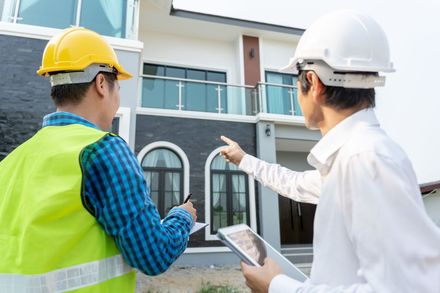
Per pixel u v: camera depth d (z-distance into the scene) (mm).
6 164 1089
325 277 756
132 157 1045
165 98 8422
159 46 10422
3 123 5426
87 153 940
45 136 1061
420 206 683
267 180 1694
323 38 915
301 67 972
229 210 8273
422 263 627
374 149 729
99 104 1201
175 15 9781
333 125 920
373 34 908
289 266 1016
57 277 856
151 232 951
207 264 7613
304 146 10312
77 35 1190
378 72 903
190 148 8297
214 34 10820
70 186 900
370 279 645
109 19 6527
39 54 5848
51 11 6160
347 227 739
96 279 896
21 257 848
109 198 926
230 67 10922
